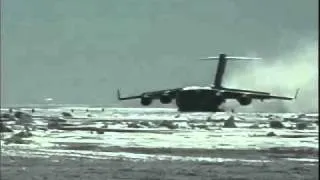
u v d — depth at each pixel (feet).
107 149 353.10
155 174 222.28
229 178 211.61
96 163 260.83
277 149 363.15
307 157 306.55
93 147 368.68
